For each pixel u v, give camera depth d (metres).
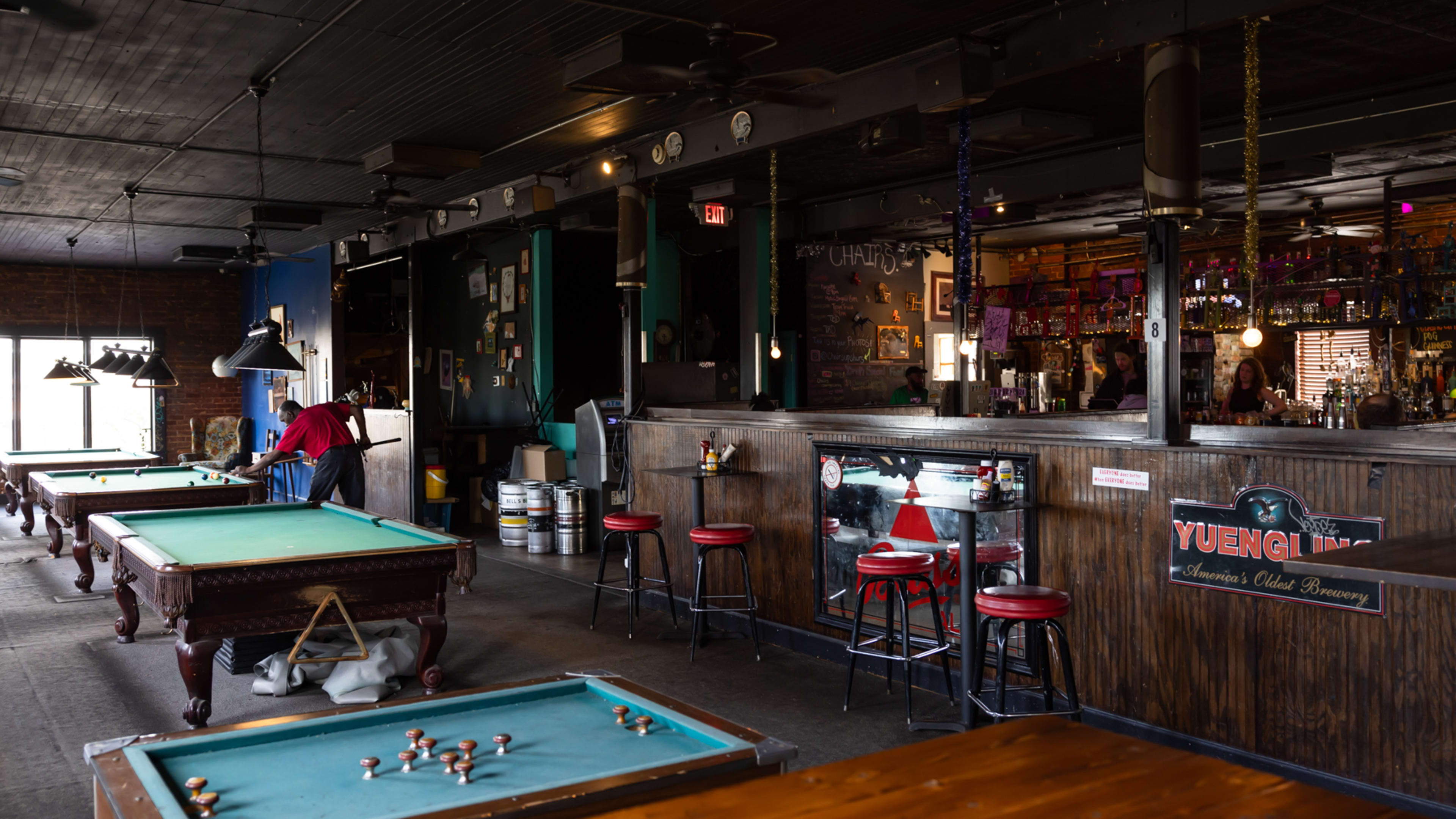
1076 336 10.07
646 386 7.14
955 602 4.61
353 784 1.83
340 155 7.27
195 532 5.09
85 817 3.37
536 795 1.69
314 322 11.84
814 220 9.33
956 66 4.65
